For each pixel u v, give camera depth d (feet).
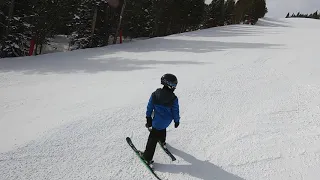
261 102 22.66
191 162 13.93
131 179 12.25
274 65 35.76
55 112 18.60
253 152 15.14
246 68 33.91
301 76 30.48
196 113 19.85
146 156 12.84
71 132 15.46
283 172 13.56
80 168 12.56
